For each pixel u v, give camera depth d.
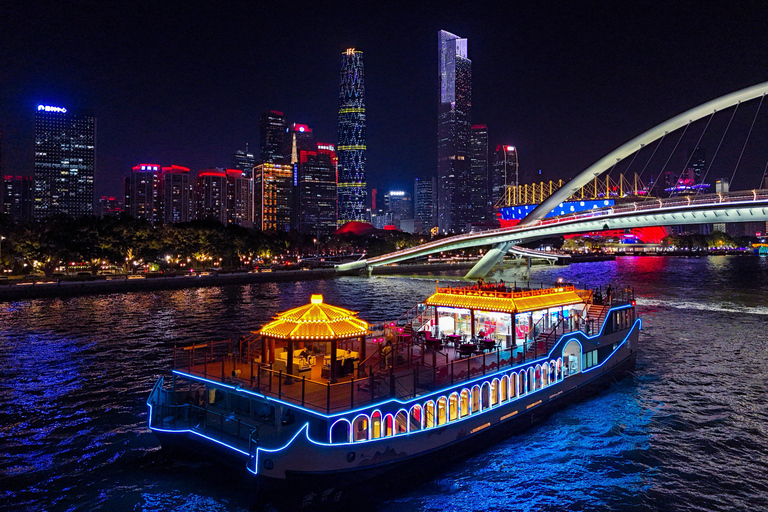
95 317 64.94
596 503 18.62
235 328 56.19
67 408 28.31
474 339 27.25
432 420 20.12
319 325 20.42
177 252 137.62
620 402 29.30
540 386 25.64
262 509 17.53
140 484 19.36
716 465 21.62
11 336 50.81
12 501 18.30
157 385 22.53
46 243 103.00
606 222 100.88
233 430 18.97
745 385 33.00
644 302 81.12
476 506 18.25
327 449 17.23
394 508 18.00
